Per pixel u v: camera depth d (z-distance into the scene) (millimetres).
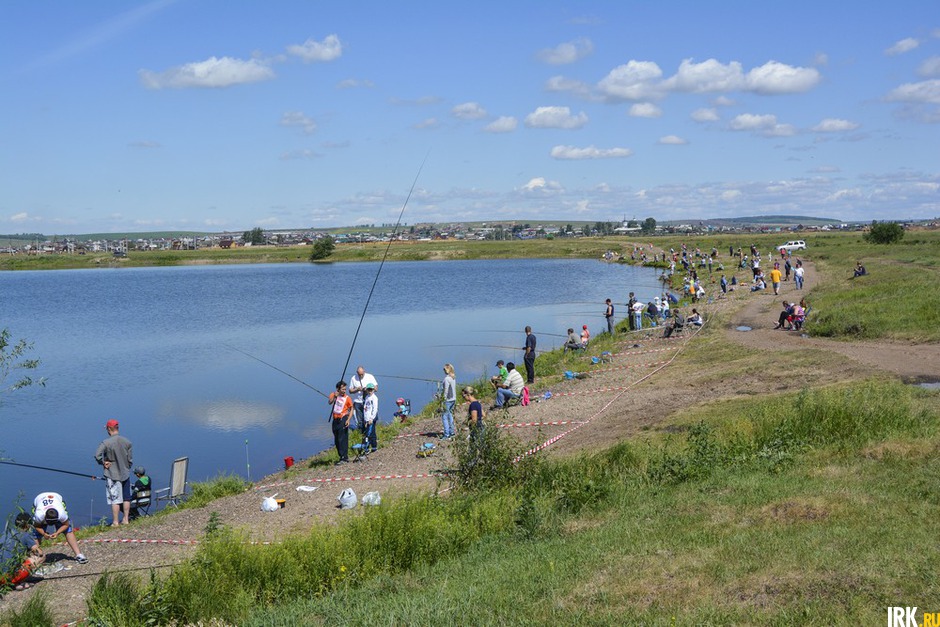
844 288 43469
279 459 22781
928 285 36531
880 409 14336
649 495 12227
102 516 18203
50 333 54875
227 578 10219
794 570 7855
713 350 28984
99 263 181000
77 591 11680
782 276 58250
